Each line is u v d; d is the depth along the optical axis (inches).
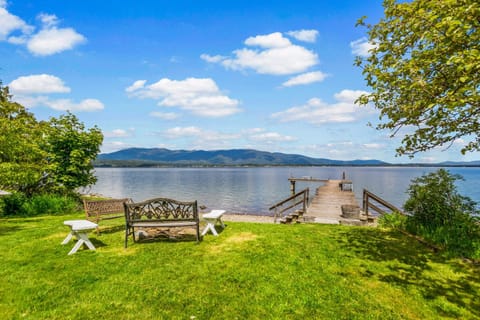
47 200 501.0
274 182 2578.7
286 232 315.9
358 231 319.3
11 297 160.9
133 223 264.4
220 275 191.3
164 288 172.2
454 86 165.8
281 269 201.5
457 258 222.8
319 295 162.9
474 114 181.9
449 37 152.8
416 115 198.5
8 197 484.7
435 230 272.7
